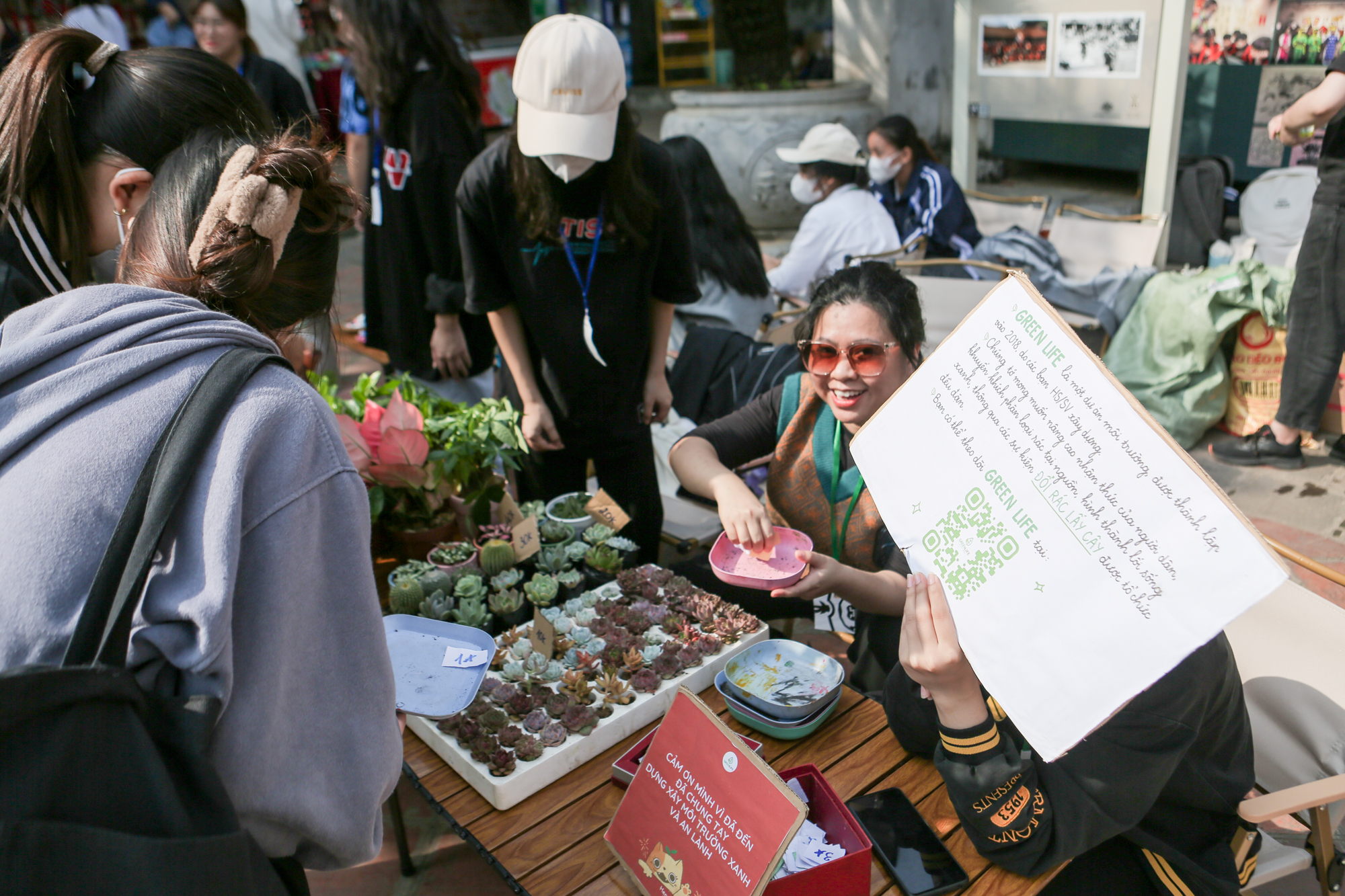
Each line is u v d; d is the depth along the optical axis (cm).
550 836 130
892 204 437
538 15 906
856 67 656
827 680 153
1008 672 99
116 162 105
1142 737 112
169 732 70
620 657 158
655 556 264
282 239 87
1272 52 445
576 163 212
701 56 884
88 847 66
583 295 235
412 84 296
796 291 415
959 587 106
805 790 128
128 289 84
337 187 94
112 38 429
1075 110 442
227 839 70
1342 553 290
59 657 71
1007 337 103
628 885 122
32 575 72
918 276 381
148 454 76
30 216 107
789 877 111
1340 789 129
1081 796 114
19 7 472
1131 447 91
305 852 85
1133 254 398
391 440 190
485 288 242
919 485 112
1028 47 453
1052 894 128
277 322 95
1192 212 427
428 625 162
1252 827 134
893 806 132
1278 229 393
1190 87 485
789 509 196
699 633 165
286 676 79
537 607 168
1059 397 97
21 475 76
